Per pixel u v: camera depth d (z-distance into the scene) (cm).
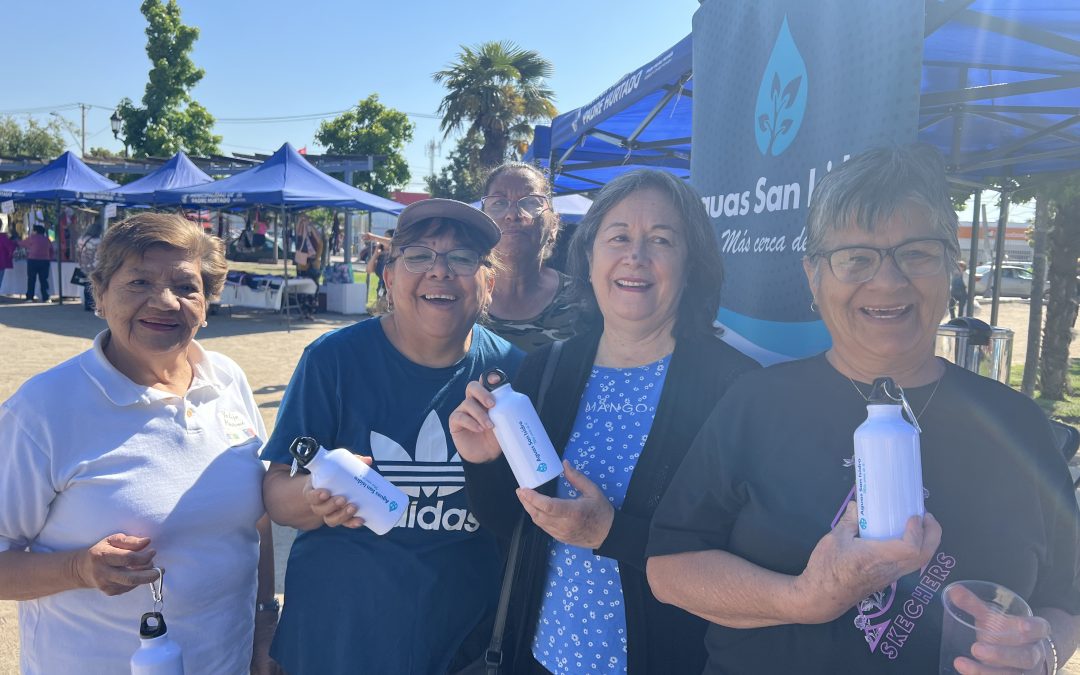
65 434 165
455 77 2616
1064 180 738
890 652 128
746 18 223
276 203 1273
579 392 182
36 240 1645
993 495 129
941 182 133
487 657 177
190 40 2811
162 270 174
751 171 221
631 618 163
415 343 195
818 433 137
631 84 429
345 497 165
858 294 133
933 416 134
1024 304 2336
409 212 188
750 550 138
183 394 188
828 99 186
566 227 422
